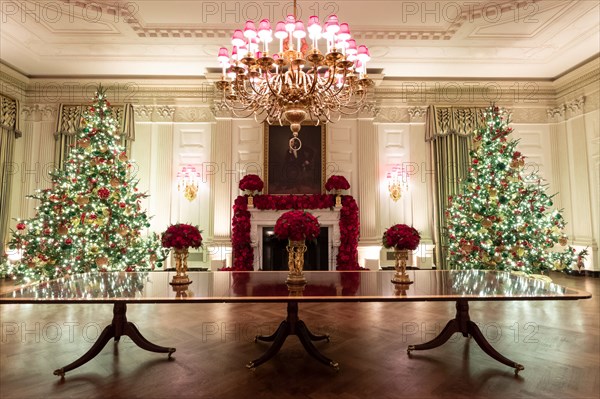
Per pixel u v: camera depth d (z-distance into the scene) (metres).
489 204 5.64
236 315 4.20
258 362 2.70
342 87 3.46
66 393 2.34
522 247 5.39
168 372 2.66
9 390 2.38
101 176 5.44
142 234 7.03
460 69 6.93
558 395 2.29
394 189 7.19
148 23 5.42
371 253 6.90
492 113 6.01
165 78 7.17
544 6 4.90
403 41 5.89
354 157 7.16
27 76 7.05
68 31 5.55
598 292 5.40
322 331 3.60
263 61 2.92
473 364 2.79
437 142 7.23
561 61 6.61
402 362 2.83
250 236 6.65
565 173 7.29
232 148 7.08
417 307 4.55
